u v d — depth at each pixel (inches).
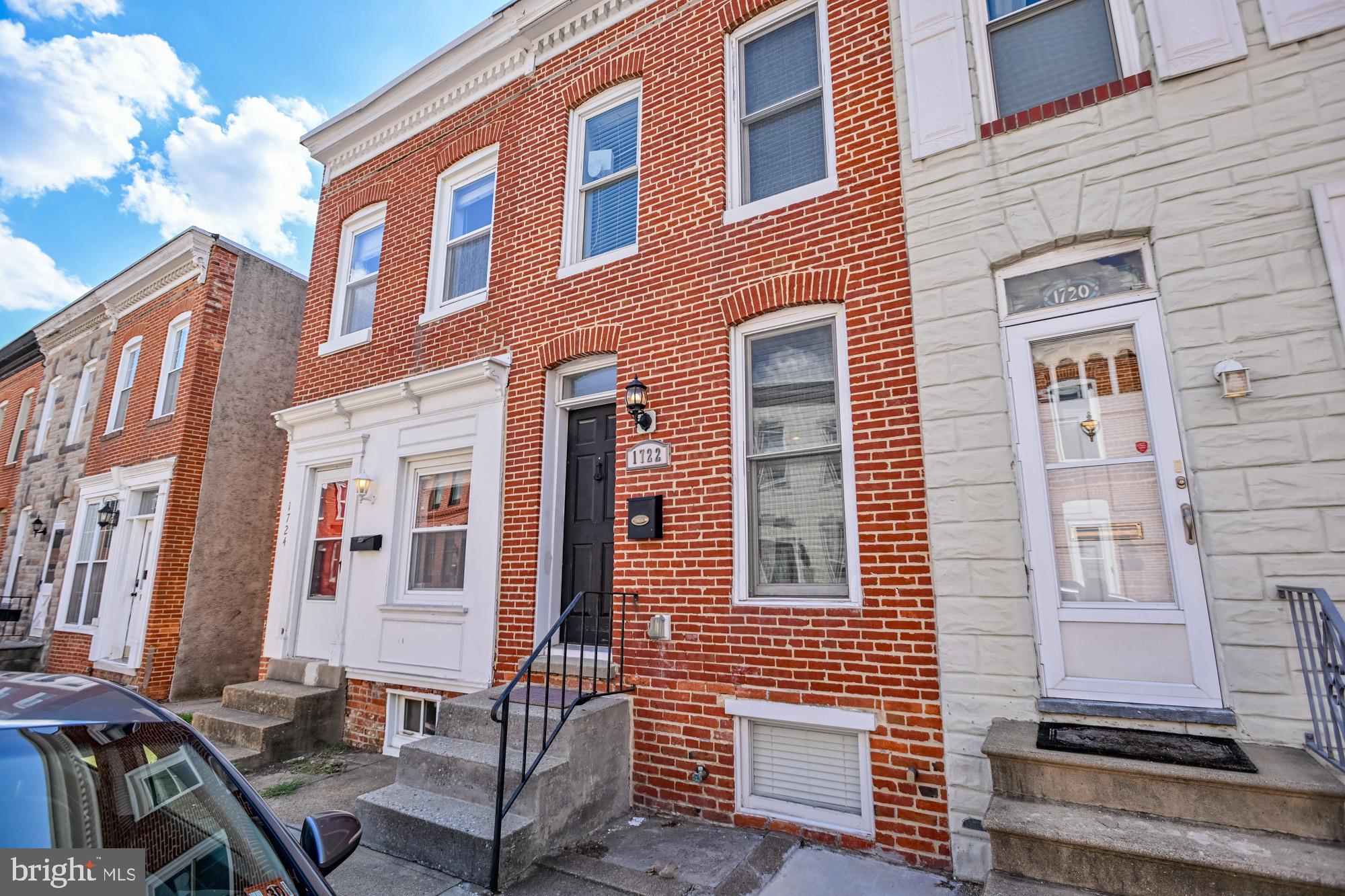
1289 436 134.6
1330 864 101.3
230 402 418.6
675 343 223.1
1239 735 130.4
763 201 215.9
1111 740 133.0
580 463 252.1
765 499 203.9
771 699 182.5
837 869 154.9
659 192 240.2
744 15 235.3
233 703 279.6
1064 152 166.9
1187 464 143.3
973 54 186.7
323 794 216.4
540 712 186.1
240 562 406.6
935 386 171.3
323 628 301.7
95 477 470.9
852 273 194.5
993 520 158.9
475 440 266.4
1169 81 158.6
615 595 215.6
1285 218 142.0
